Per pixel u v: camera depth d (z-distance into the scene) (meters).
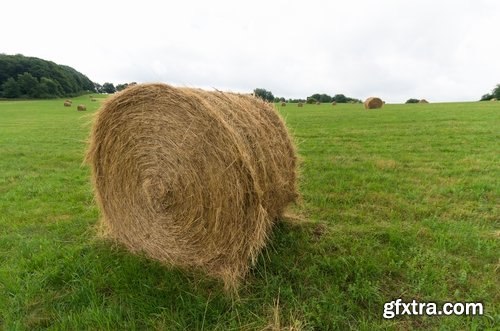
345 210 5.42
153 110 3.80
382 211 5.31
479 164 8.00
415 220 4.98
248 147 3.51
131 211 4.19
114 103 4.05
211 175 3.50
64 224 5.20
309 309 3.17
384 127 16.11
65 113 35.75
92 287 3.54
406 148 10.39
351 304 3.19
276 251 4.13
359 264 3.76
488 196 5.83
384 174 7.39
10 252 4.39
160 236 3.95
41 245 4.48
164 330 2.97
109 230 4.59
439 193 6.02
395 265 3.72
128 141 4.04
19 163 10.01
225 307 3.28
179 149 3.66
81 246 4.43
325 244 4.27
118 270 3.84
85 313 3.16
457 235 4.36
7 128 20.75
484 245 4.09
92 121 4.34
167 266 3.89
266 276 3.61
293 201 4.94
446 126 15.44
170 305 3.27
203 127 3.50
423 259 3.83
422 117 20.58
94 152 4.41
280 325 3.03
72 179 8.02
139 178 4.02
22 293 3.50
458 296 3.28
